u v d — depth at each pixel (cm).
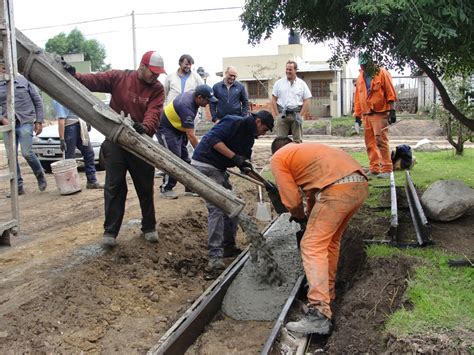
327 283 432
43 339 427
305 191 458
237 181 1017
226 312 512
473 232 559
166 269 599
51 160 1248
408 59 511
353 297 434
